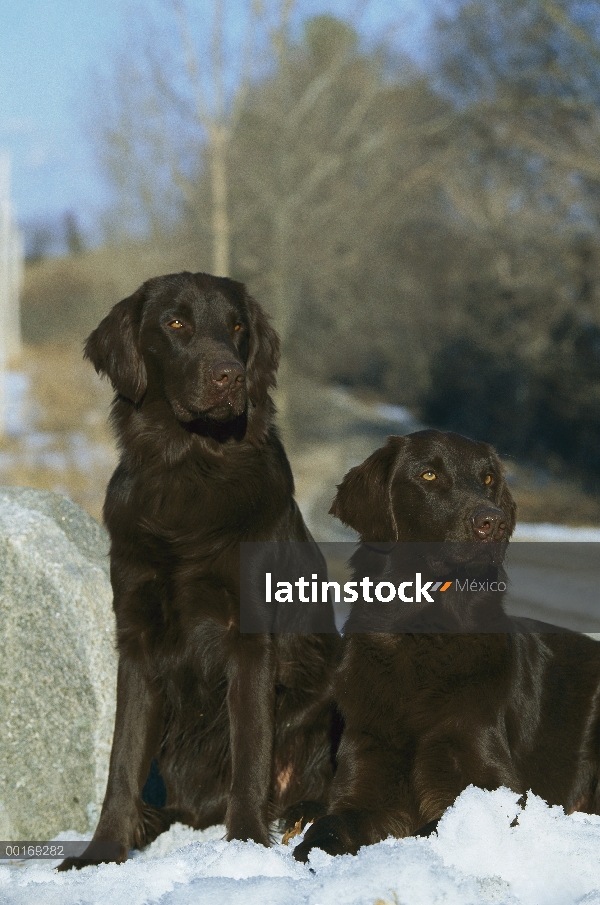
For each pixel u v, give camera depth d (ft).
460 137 103.50
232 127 98.48
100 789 16.53
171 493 15.75
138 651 15.90
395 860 11.23
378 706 15.29
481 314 106.32
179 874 12.43
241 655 15.65
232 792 15.42
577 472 89.56
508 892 11.23
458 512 15.38
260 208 103.30
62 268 201.57
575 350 89.45
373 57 108.17
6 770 16.56
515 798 13.00
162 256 112.06
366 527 16.52
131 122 108.06
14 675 16.61
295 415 103.86
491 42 93.04
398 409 145.89
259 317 17.31
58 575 16.66
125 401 16.80
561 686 16.94
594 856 11.87
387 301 116.57
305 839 13.52
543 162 89.97
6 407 104.47
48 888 12.01
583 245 86.48
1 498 17.79
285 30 99.50
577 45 85.97
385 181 109.81
